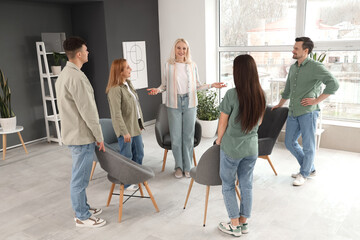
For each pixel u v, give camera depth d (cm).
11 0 477
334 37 464
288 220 280
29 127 521
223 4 550
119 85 315
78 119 249
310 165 346
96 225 276
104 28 520
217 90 584
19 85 501
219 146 253
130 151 327
